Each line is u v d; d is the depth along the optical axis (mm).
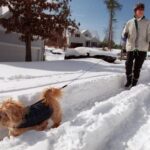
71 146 1290
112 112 1849
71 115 1924
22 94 1842
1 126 1448
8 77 2924
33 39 6375
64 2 6191
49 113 1563
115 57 7328
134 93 2482
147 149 1441
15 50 7266
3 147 1296
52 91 1626
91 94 2414
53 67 4336
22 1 5840
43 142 1304
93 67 4766
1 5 5922
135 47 2930
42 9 6027
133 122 1872
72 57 7578
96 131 1480
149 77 3857
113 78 2938
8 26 5973
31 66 4215
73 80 2834
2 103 1429
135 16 2955
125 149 1455
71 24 6457
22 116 1432
